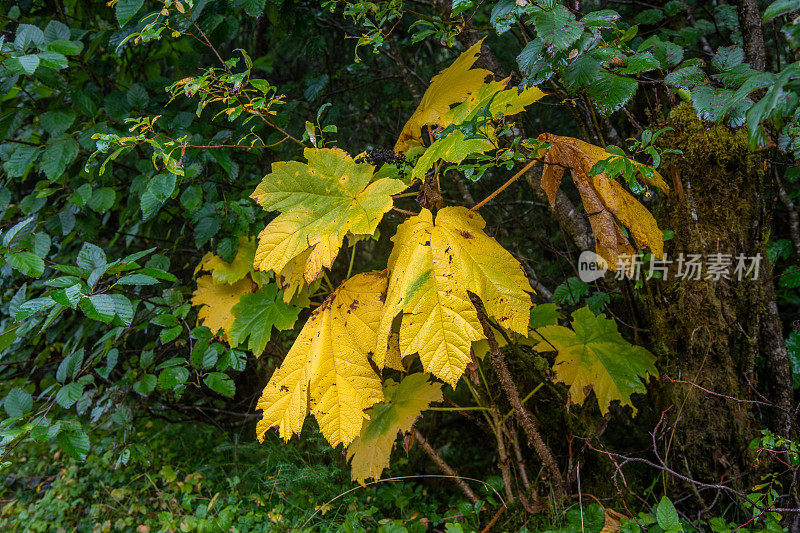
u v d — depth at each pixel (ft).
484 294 4.89
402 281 4.95
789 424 5.97
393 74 9.55
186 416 10.21
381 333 5.03
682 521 5.99
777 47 5.88
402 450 8.69
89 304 5.10
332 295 5.60
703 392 6.20
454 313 4.75
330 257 4.87
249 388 10.38
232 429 10.42
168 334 6.53
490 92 5.18
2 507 8.80
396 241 5.27
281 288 6.51
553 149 5.57
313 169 5.22
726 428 6.12
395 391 6.43
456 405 7.86
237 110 5.49
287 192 5.24
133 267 5.67
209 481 8.47
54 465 9.36
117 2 5.56
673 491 6.38
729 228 6.07
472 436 9.25
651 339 6.67
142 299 6.95
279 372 5.45
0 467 5.80
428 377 6.37
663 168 6.20
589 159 5.39
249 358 9.59
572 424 7.29
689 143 5.97
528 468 7.86
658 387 6.64
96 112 7.11
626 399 6.22
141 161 6.99
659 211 6.48
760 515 5.31
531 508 6.73
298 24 8.11
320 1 8.50
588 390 6.36
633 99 6.94
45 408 6.51
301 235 5.06
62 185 7.68
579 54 4.37
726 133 5.87
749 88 3.79
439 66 9.25
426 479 8.49
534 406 7.75
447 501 8.03
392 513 7.57
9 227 8.20
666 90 5.76
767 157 5.93
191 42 7.02
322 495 7.67
